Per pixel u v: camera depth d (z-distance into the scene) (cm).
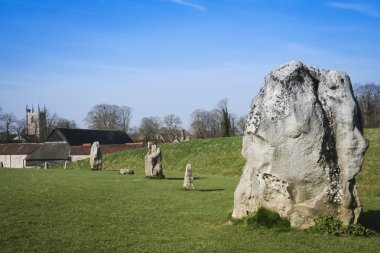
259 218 1482
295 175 1429
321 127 1417
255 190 1528
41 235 1378
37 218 1664
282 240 1323
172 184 3278
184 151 6656
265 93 1506
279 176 1452
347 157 1446
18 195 2305
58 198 2250
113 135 12800
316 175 1419
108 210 1922
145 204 2141
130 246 1269
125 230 1493
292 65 1484
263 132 1466
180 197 2439
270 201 1493
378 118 11481
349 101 1473
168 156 6612
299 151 1422
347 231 1396
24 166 10331
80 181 3369
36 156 10344
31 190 2577
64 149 10494
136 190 2805
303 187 1436
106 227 1537
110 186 3028
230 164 5528
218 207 2034
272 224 1466
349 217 1434
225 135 10494
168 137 15862
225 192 2725
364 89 11831
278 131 1438
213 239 1357
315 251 1210
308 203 1441
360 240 1330
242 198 1582
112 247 1248
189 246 1269
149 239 1359
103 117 17525
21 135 16050
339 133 1462
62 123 17338
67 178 3662
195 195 2545
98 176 4000
